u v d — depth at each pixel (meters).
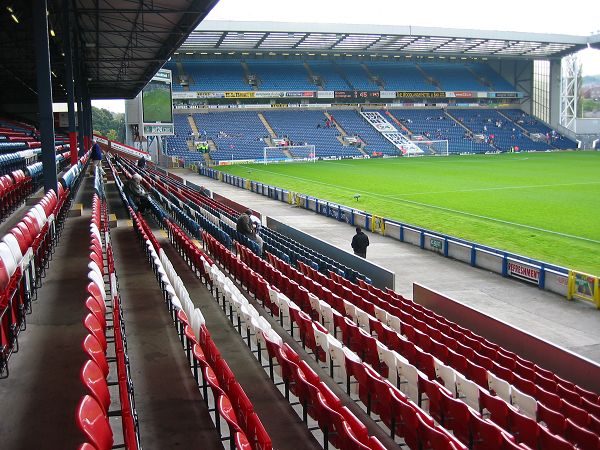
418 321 10.75
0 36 28.06
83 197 20.61
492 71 90.12
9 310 6.06
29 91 47.97
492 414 6.68
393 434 6.36
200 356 5.46
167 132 61.06
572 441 6.32
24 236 8.45
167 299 9.02
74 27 26.66
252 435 4.96
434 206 32.38
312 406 5.93
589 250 21.16
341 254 18.36
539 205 31.91
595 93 130.75
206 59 79.75
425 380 6.88
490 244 22.52
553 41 72.38
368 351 8.63
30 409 5.04
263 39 66.25
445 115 84.94
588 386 9.53
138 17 24.56
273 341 7.16
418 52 78.06
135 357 7.05
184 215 19.92
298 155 69.75
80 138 32.38
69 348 6.39
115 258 12.46
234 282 13.35
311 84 79.19
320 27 62.69
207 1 21.03
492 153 76.31
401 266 19.41
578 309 14.68
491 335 11.84
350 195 37.78
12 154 19.02
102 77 43.78
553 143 81.31
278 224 24.80
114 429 5.18
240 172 55.75
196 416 5.63
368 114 82.19
